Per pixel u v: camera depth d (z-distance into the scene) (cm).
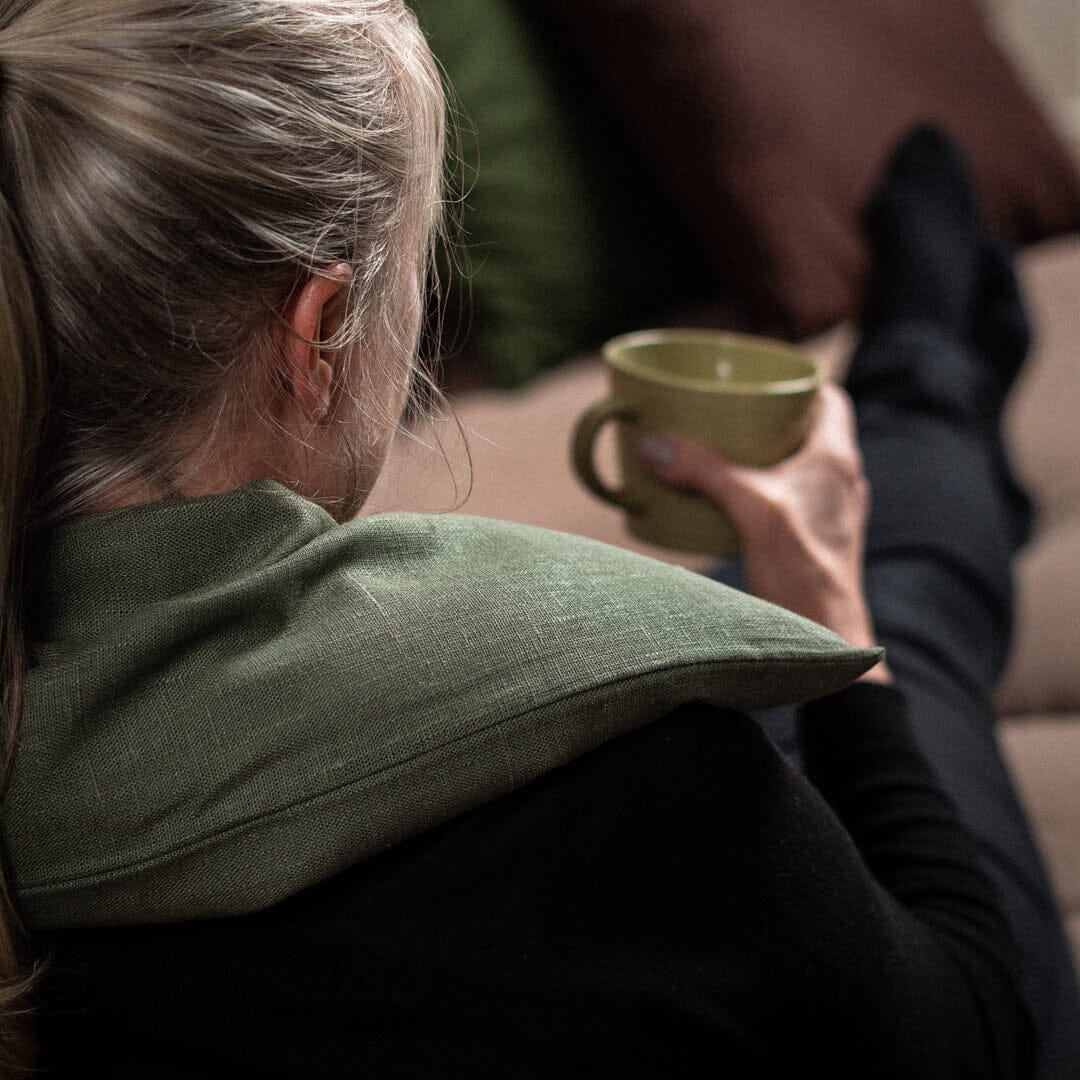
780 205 145
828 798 64
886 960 48
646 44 141
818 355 147
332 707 40
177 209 38
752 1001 45
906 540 100
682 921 44
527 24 143
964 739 83
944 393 119
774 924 45
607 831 43
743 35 146
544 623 42
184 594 43
